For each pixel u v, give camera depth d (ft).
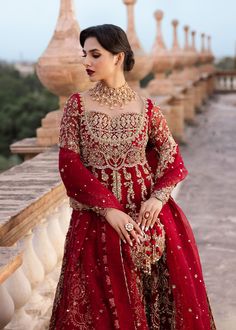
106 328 10.37
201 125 59.62
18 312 12.39
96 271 10.50
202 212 26.37
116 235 10.50
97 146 10.57
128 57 10.75
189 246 11.17
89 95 10.77
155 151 11.27
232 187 31.45
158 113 11.00
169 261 10.82
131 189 10.66
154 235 10.62
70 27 22.33
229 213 26.13
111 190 10.62
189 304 10.77
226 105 84.02
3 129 114.42
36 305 13.15
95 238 10.62
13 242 12.17
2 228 11.46
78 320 10.44
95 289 10.42
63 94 22.75
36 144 22.97
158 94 43.52
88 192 10.35
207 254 20.42
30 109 115.34
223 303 16.42
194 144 47.06
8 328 12.00
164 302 11.03
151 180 10.93
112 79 10.70
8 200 13.34
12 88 136.67
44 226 14.52
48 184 14.98
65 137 10.65
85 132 10.61
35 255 13.60
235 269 18.95
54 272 14.88
